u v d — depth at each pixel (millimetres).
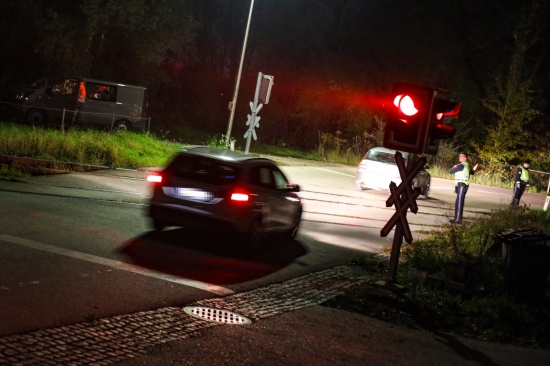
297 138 47312
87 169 18969
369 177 24531
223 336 7043
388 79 51031
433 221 20766
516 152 42531
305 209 18828
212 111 46844
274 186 12305
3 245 9352
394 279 10438
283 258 11953
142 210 13992
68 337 6262
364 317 8883
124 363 5824
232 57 49969
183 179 11266
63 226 11203
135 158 21984
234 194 11078
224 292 8891
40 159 18109
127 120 28219
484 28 52219
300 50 51562
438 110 10219
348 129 46000
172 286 8695
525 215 18891
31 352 5734
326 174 29922
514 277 10875
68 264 8891
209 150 12039
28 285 7688
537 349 8586
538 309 10320
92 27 33594
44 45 32875
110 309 7309
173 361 6066
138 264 9523
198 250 11227
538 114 45344
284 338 7332
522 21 42812
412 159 10258
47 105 26688
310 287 10055
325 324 8211
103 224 11961
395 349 7602
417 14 51844
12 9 32594
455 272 10977
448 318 9383
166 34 36312
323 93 47250
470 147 47094
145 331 6809
